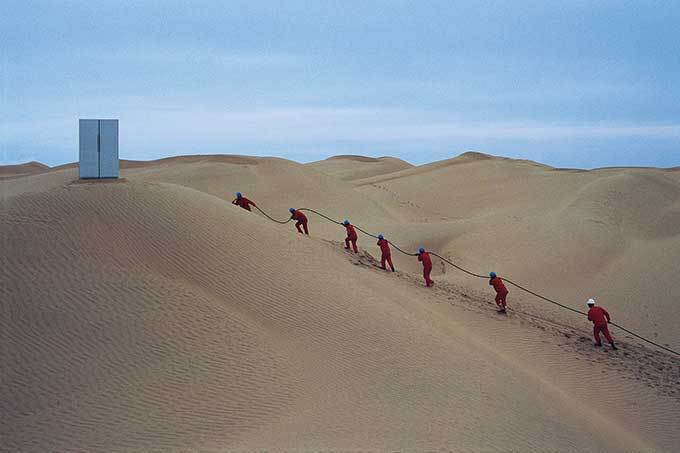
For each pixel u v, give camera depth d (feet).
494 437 48.52
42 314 59.62
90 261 66.95
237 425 47.75
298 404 51.31
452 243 155.43
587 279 135.13
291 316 66.64
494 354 72.33
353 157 465.88
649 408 72.54
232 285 69.67
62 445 45.57
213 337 59.82
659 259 144.15
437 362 62.49
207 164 237.66
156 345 57.77
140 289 64.28
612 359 85.92
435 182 298.15
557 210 182.39
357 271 86.07
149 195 80.64
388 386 55.98
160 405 50.52
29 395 51.31
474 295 103.30
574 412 61.62
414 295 88.07
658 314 118.21
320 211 201.57
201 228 77.41
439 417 50.55
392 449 42.80
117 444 45.37
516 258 141.69
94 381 53.16
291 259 79.36
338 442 43.52
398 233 165.99
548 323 97.19
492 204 247.91
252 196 206.18
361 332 65.82
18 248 67.10
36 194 78.38
